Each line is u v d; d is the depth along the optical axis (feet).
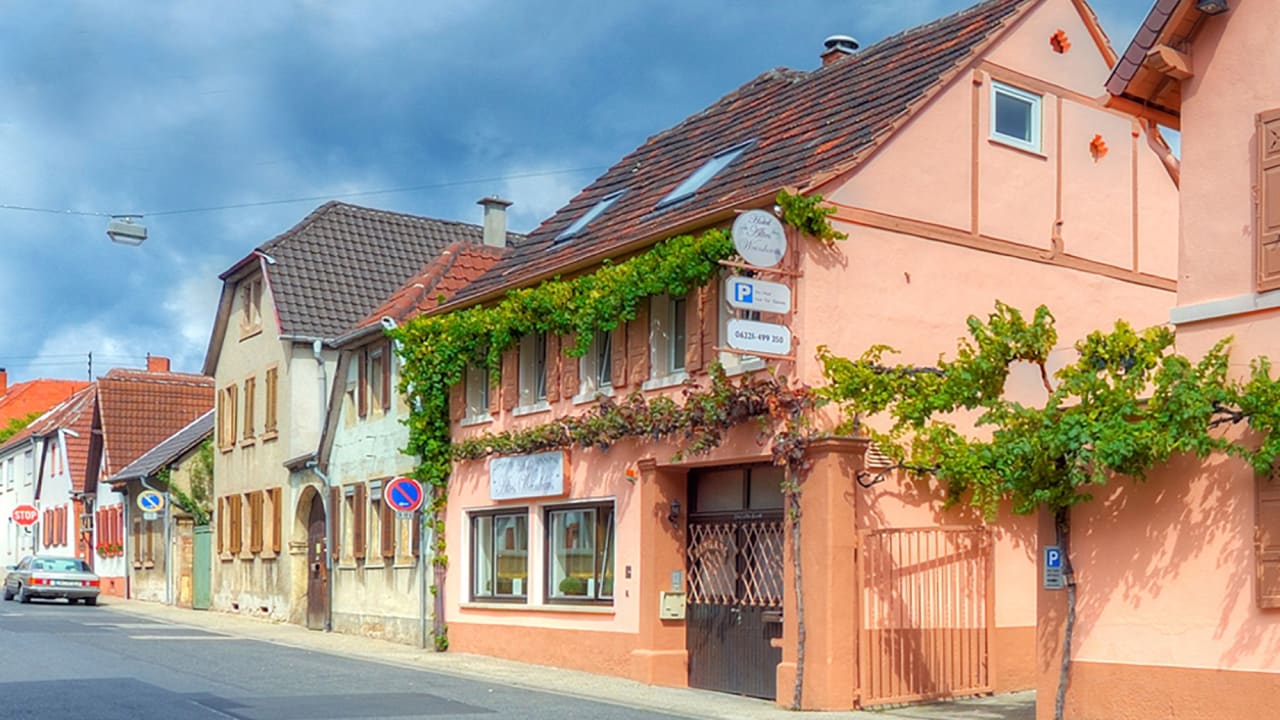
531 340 70.18
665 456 59.36
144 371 159.74
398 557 81.71
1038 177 60.13
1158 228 64.23
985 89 58.65
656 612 59.06
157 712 44.62
